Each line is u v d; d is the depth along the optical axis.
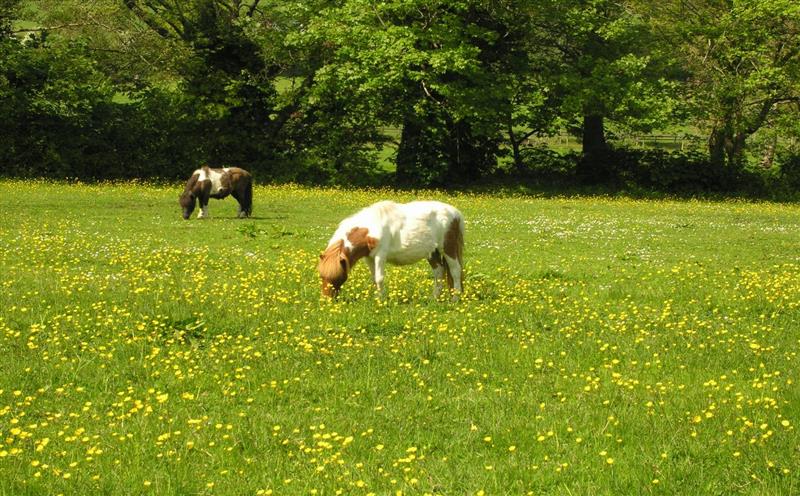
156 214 27.06
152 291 14.43
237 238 22.20
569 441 8.39
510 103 42.50
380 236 13.95
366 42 40.28
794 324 13.60
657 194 43.97
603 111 43.12
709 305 14.81
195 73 44.31
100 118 42.94
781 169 46.84
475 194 40.97
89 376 10.09
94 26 44.38
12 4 43.53
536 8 42.28
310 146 45.25
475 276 16.73
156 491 7.15
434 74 40.34
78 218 25.19
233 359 10.83
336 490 7.15
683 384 10.22
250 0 55.12
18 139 41.16
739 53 44.81
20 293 13.86
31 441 8.10
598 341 11.98
